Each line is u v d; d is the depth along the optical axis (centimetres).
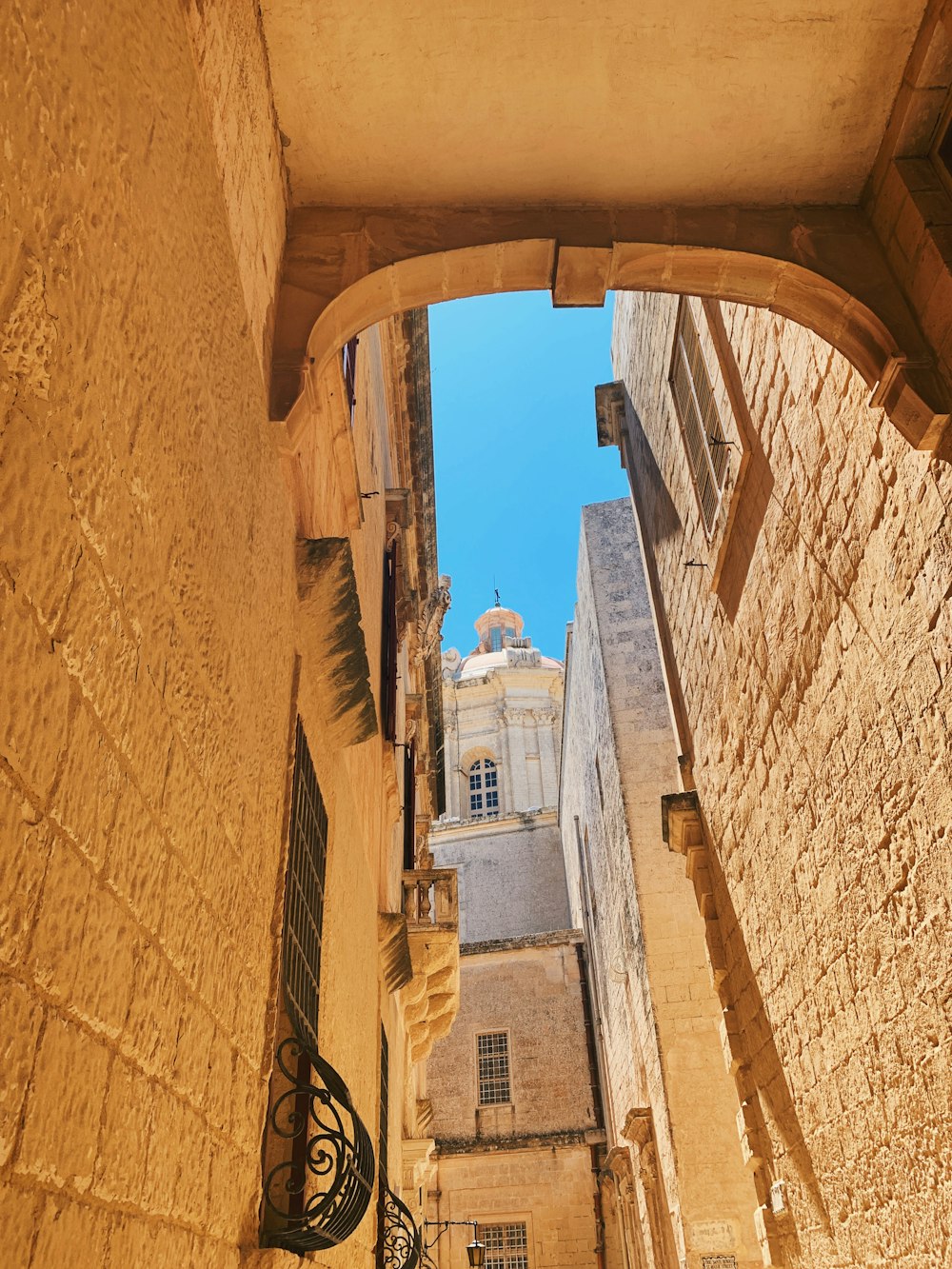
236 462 302
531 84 430
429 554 1603
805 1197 639
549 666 4538
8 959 140
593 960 2233
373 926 767
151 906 205
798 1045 637
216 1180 251
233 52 331
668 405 966
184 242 245
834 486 527
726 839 803
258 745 324
